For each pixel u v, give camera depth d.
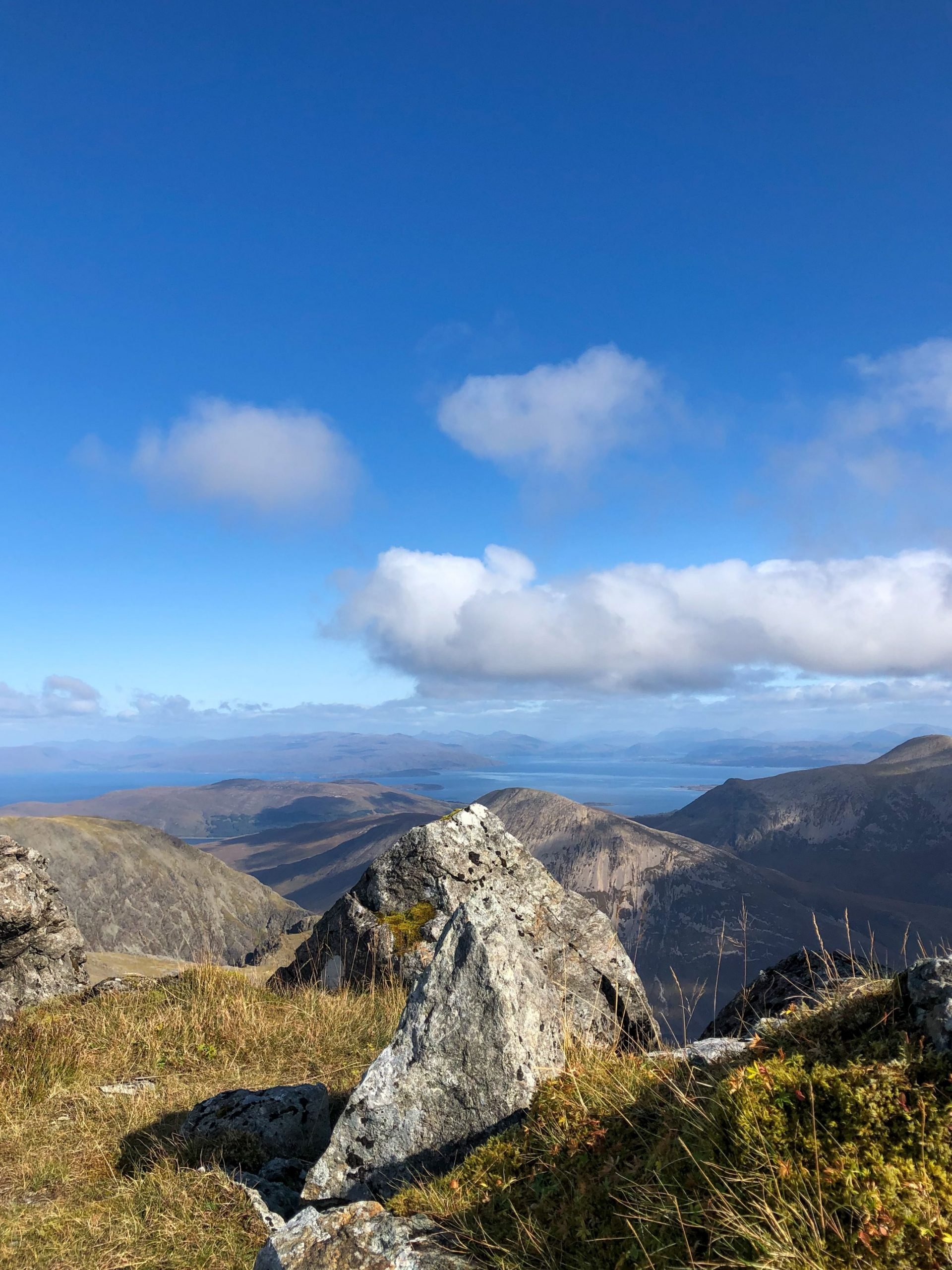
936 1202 3.06
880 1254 2.93
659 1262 3.33
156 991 11.86
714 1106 3.85
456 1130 5.19
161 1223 5.69
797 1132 3.48
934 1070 3.55
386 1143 5.24
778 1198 3.20
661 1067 4.97
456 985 5.65
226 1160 6.90
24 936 14.55
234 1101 7.44
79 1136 7.44
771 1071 3.84
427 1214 4.27
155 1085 8.76
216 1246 5.41
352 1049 10.05
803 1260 2.96
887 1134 3.36
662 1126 4.15
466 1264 3.75
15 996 14.16
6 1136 7.41
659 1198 3.61
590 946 11.73
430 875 13.24
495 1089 5.20
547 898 12.67
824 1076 3.69
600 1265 3.51
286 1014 10.92
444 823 13.68
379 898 13.38
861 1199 3.10
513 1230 3.93
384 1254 3.90
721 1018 8.45
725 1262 3.11
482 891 12.82
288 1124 7.23
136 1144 7.24
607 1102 4.71
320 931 13.83
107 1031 10.20
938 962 4.06
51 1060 9.14
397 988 12.16
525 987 5.85
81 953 15.59
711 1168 3.57
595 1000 11.09
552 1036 5.82
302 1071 9.42
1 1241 5.54
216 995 11.50
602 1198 3.88
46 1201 6.21
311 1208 4.42
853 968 7.71
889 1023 4.06
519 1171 4.39
